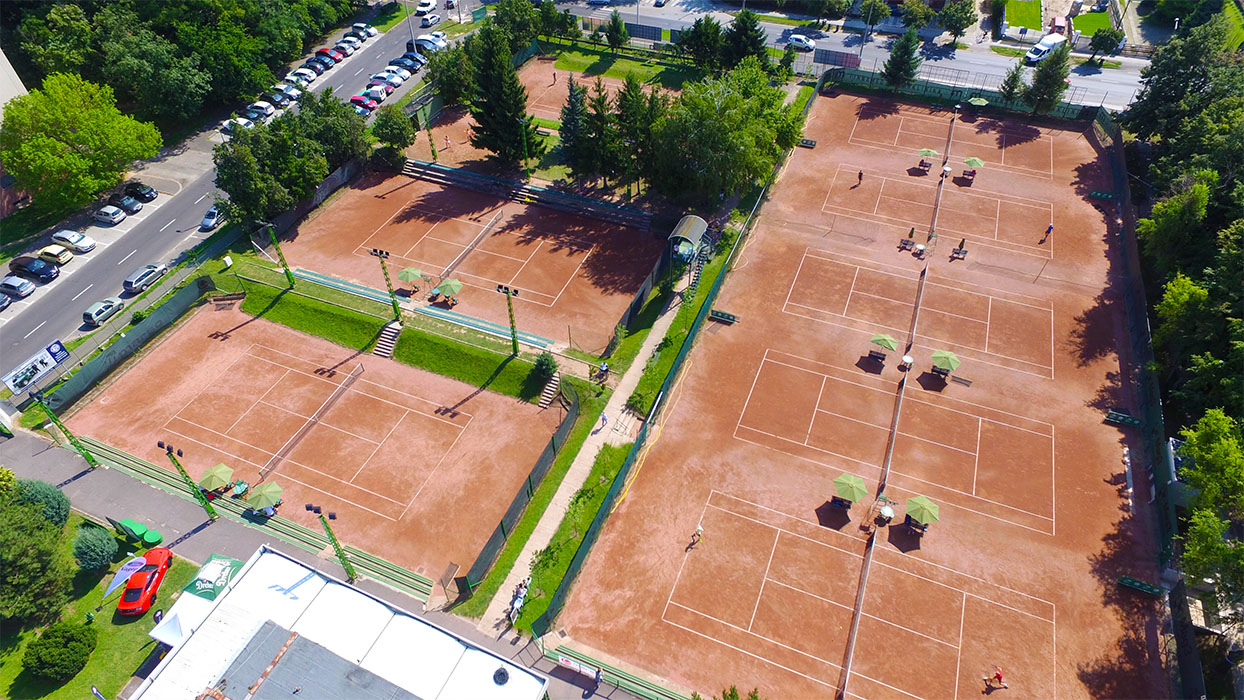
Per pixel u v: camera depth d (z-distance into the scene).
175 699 35.91
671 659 40.81
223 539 47.16
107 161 73.75
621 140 74.75
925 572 44.69
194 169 82.88
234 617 39.12
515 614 42.12
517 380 57.81
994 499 48.41
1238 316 49.53
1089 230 70.44
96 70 86.50
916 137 86.00
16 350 60.53
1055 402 54.44
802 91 94.12
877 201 75.62
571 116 74.69
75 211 76.00
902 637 41.72
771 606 43.22
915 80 94.75
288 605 39.81
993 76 96.12
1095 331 59.78
